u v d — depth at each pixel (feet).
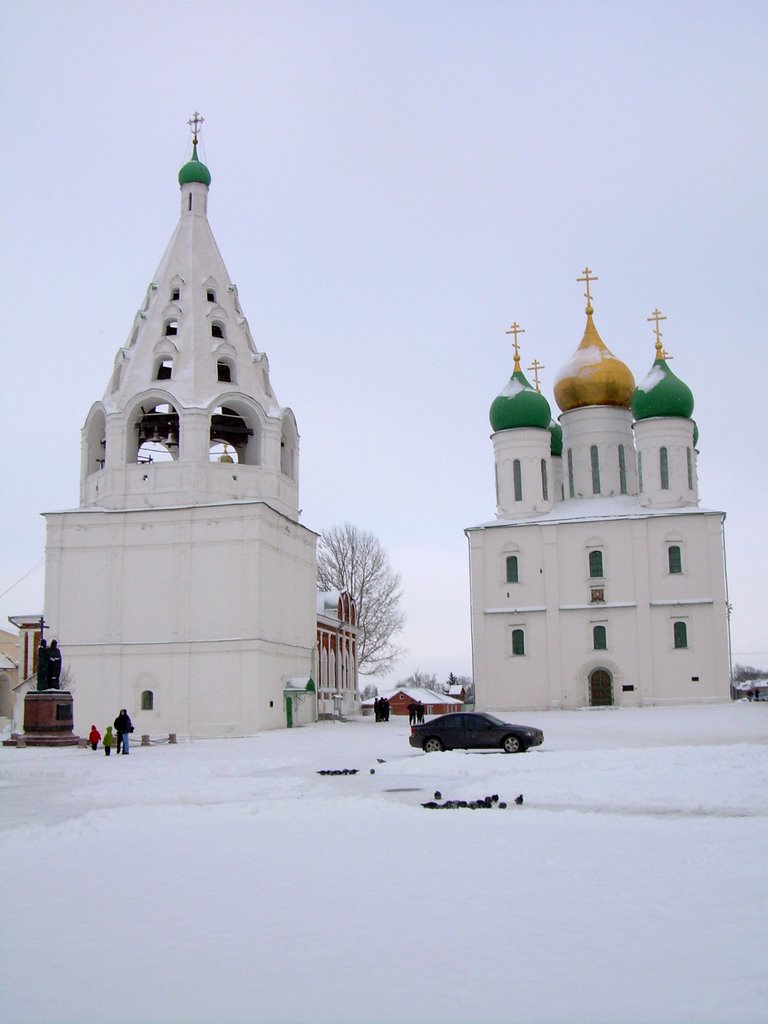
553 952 30.76
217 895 39.75
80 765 106.42
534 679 220.23
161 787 82.64
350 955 30.99
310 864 45.80
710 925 33.45
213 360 193.47
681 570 216.33
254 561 180.24
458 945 31.78
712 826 55.42
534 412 232.73
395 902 37.76
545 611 221.05
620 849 47.88
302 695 196.75
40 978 29.50
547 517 228.02
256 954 31.37
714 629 212.84
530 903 37.06
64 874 44.96
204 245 203.82
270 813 64.03
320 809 65.16
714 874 41.52
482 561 226.79
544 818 59.41
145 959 31.19
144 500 187.01
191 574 182.39
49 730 145.28
